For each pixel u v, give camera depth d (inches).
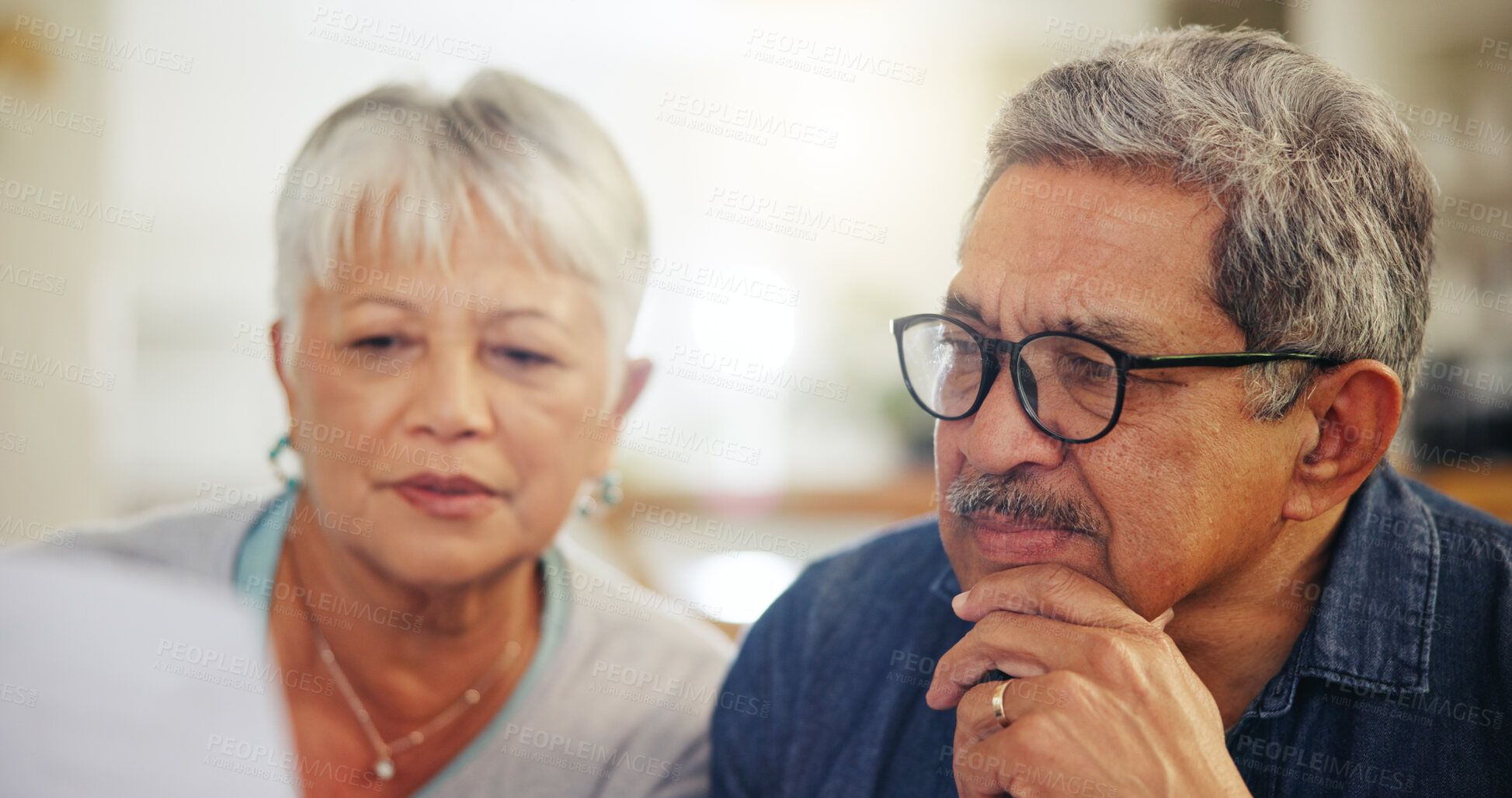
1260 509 25.5
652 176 102.3
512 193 35.4
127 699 20.1
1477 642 27.0
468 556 36.2
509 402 36.2
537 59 94.7
